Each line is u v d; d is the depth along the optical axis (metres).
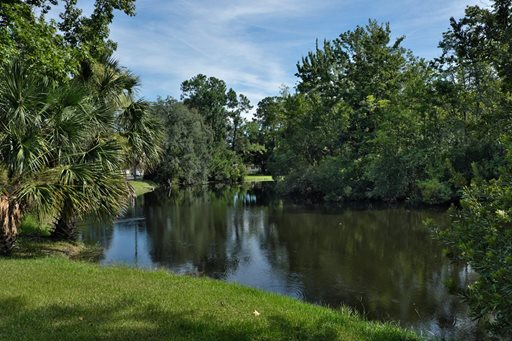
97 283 6.49
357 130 34.19
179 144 47.31
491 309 4.05
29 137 8.48
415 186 26.14
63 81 10.97
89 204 9.13
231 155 59.94
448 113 25.20
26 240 10.91
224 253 13.52
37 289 5.95
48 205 8.14
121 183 10.05
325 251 13.80
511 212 4.42
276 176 39.16
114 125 11.62
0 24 11.22
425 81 28.50
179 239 15.66
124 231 17.28
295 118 37.66
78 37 15.26
